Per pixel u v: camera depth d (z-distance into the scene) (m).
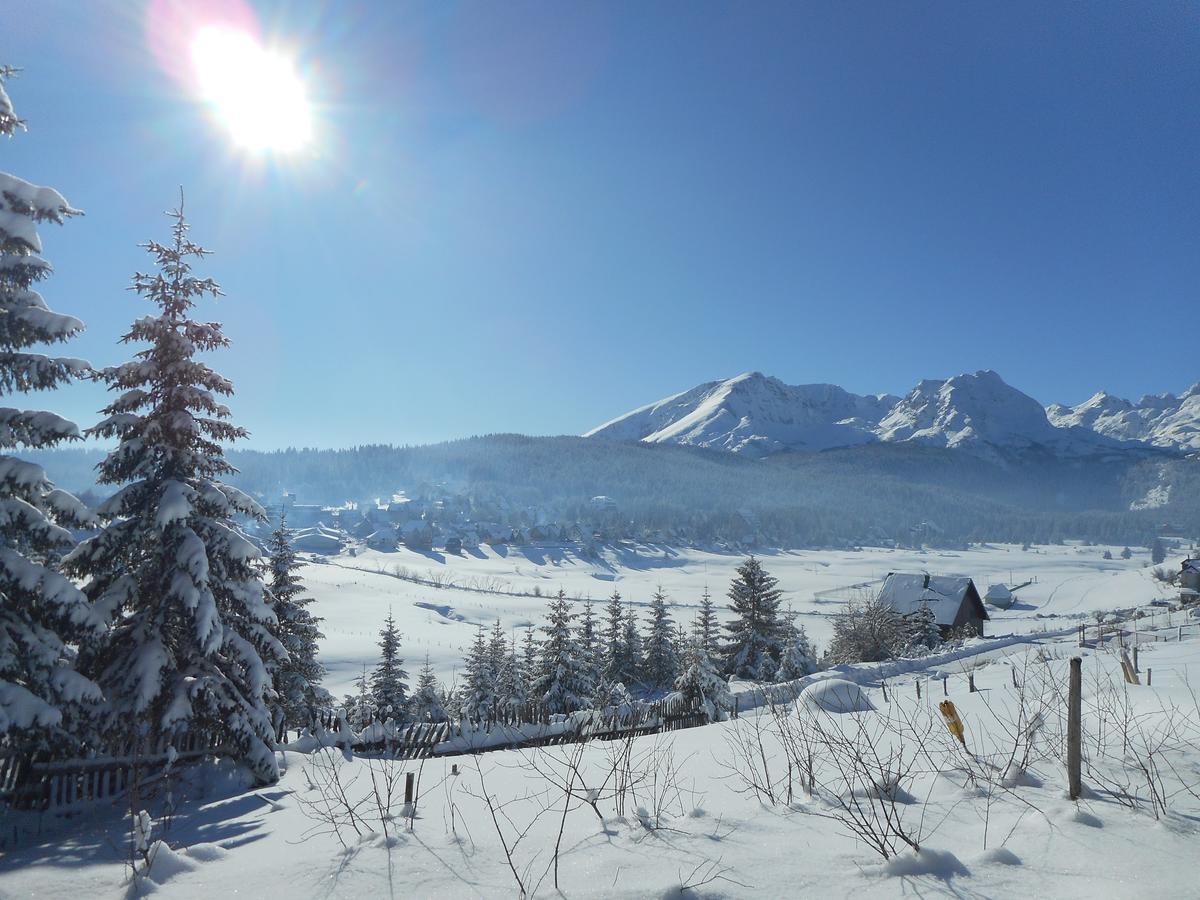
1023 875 4.33
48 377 8.92
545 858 4.96
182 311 11.24
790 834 5.29
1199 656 16.95
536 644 45.00
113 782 9.75
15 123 8.87
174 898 4.86
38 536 8.89
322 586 117.94
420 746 13.09
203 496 11.05
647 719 16.22
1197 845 4.66
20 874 5.73
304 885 4.71
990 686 15.34
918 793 6.36
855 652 40.03
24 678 8.98
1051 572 183.50
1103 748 7.32
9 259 8.88
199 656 10.67
